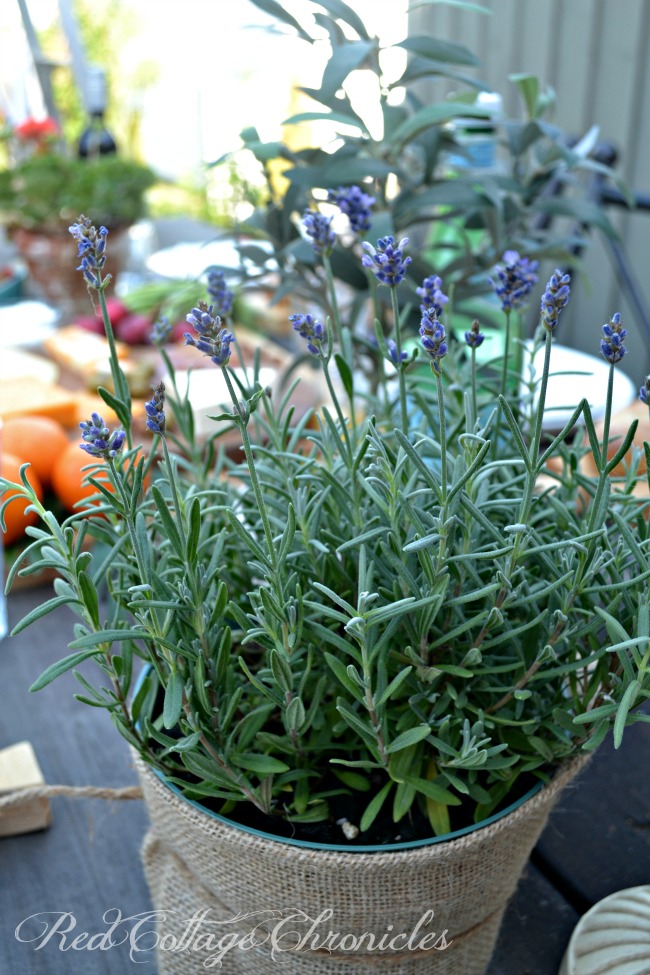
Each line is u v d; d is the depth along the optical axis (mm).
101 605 941
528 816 536
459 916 559
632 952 583
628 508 613
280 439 646
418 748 551
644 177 2137
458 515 556
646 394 492
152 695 588
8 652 938
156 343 691
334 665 521
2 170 1753
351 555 578
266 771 530
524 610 569
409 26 2613
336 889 522
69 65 2072
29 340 1718
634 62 2072
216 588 583
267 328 1804
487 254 1009
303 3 925
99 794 652
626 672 490
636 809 728
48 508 1060
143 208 1838
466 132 1104
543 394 475
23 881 701
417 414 832
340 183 899
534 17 2281
